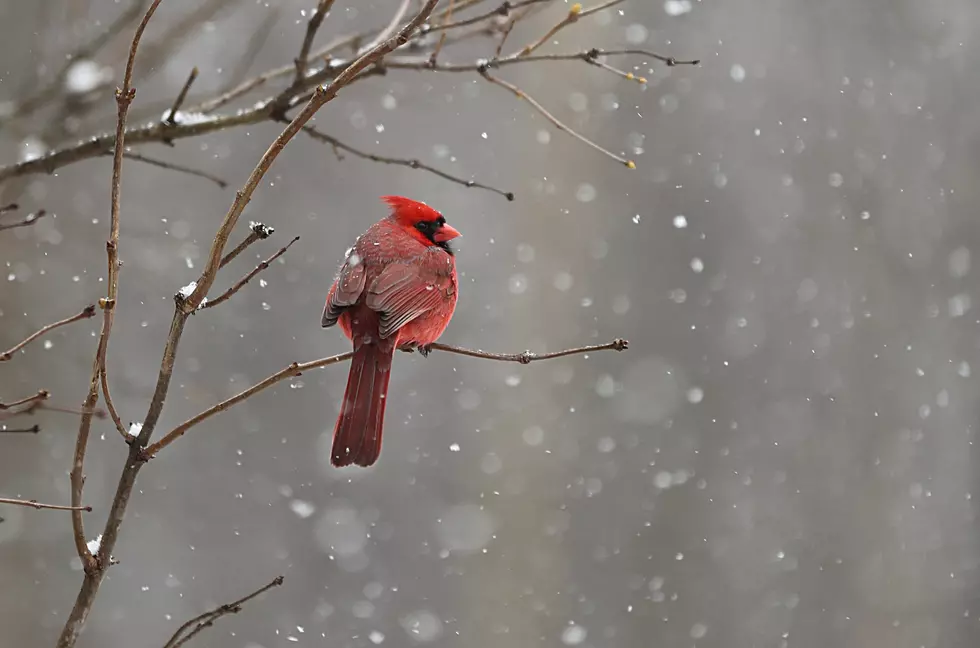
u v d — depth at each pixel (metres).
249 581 14.61
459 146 16.61
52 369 12.45
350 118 16.55
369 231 6.60
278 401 15.59
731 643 14.62
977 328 16.06
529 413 15.56
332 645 14.43
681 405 15.48
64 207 13.19
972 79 16.95
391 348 5.79
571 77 16.00
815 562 15.04
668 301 15.88
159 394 4.20
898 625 14.82
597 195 16.09
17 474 12.09
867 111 16.66
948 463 15.62
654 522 15.09
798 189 16.39
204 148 13.43
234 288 4.21
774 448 15.40
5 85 9.50
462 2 6.30
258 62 13.83
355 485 15.38
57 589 12.68
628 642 14.62
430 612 14.79
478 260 16.09
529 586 14.86
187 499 14.70
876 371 15.79
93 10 10.70
